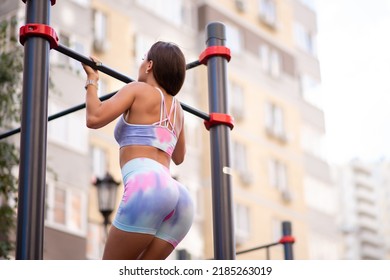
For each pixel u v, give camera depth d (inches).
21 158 133.0
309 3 1412.4
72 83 815.1
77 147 815.1
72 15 866.1
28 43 141.1
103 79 944.3
